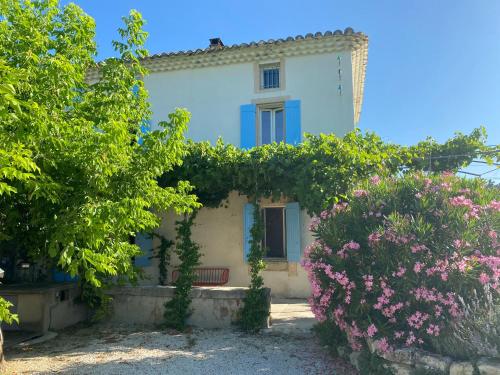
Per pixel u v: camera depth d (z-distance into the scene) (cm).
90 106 555
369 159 736
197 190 933
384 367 420
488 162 798
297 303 924
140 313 741
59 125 455
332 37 1062
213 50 1115
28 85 429
